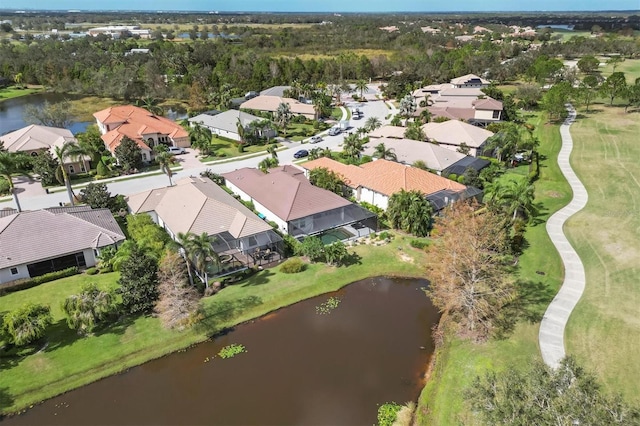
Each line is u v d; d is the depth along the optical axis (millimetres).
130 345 37406
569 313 39719
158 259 44250
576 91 114625
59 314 41031
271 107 124812
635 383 31812
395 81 153250
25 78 167875
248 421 30844
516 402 20672
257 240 50844
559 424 19000
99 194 60344
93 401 32750
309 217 55312
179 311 39719
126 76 146500
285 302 43750
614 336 36531
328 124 116688
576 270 46469
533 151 84375
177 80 155125
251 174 68312
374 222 56812
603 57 197125
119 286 43625
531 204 59188
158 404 32375
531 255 49500
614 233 53250
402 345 38219
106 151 90125
